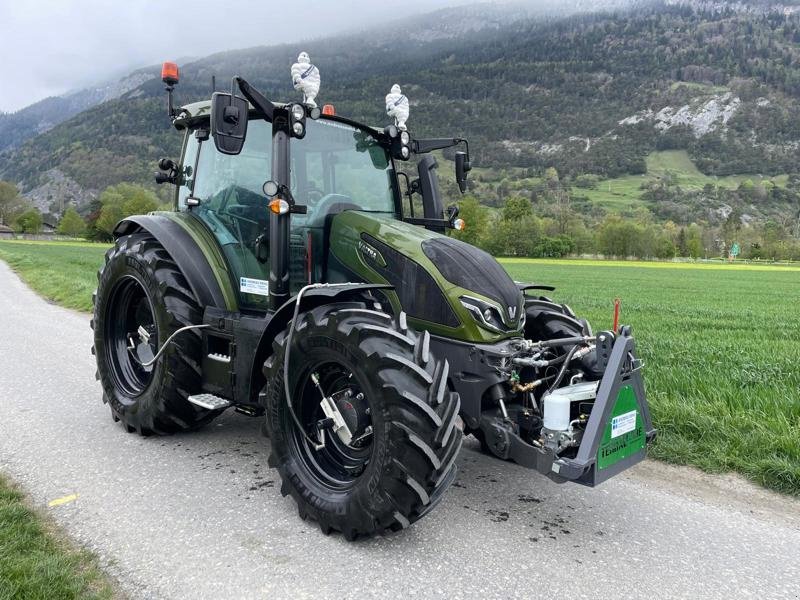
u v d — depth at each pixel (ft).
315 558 9.85
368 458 10.99
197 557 9.79
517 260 239.09
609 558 10.02
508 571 9.55
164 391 14.21
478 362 11.52
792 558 10.13
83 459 13.85
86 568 9.38
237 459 14.08
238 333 13.12
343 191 14.08
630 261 255.70
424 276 12.08
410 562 9.77
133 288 16.28
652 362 24.44
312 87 12.10
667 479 13.46
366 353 9.98
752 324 44.47
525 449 10.82
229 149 11.28
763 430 15.08
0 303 43.86
